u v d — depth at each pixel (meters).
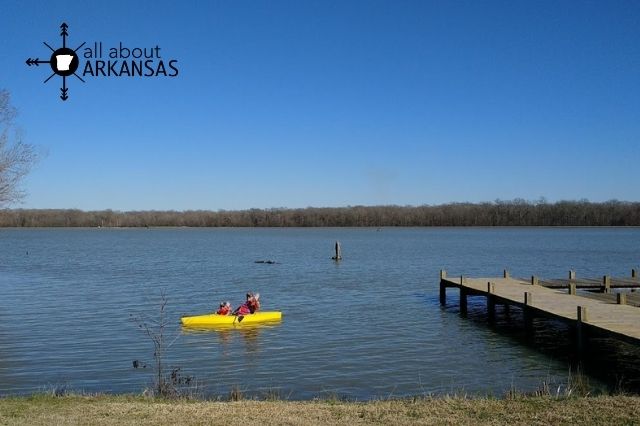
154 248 86.06
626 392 14.20
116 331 22.66
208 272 48.34
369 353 19.03
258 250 80.19
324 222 188.75
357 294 34.19
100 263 58.03
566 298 23.77
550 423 9.48
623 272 47.81
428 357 18.45
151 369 16.97
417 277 43.91
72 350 19.44
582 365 17.22
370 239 114.94
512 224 172.75
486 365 17.41
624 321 17.95
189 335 21.86
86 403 11.01
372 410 10.37
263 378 16.03
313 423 9.58
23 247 88.69
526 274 46.47
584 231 156.12
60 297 32.72
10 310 27.88
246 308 25.20
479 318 25.78
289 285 38.88
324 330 22.89
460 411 10.22
